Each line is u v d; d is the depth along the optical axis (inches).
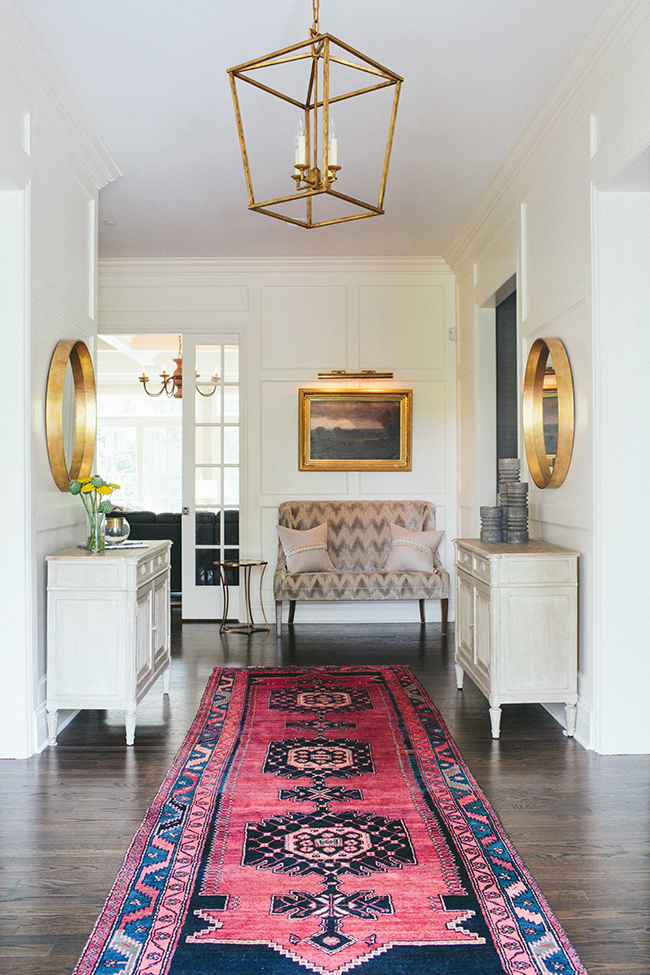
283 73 129.5
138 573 134.3
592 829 97.5
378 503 245.4
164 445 490.3
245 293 248.1
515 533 152.5
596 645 125.6
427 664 189.8
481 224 199.3
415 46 121.3
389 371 249.3
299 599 221.1
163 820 99.9
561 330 143.2
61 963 69.9
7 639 124.0
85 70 128.6
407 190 184.9
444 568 248.4
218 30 116.7
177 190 185.2
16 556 123.4
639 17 104.4
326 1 109.2
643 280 123.4
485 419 219.5
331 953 70.9
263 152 163.0
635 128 108.2
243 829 97.3
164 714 149.2
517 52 122.9
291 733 136.6
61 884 84.2
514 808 104.0
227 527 250.8
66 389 151.4
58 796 108.7
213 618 249.4
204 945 72.0
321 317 247.9
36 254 126.8
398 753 125.6
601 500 124.0
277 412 248.7
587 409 128.3
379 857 89.5
